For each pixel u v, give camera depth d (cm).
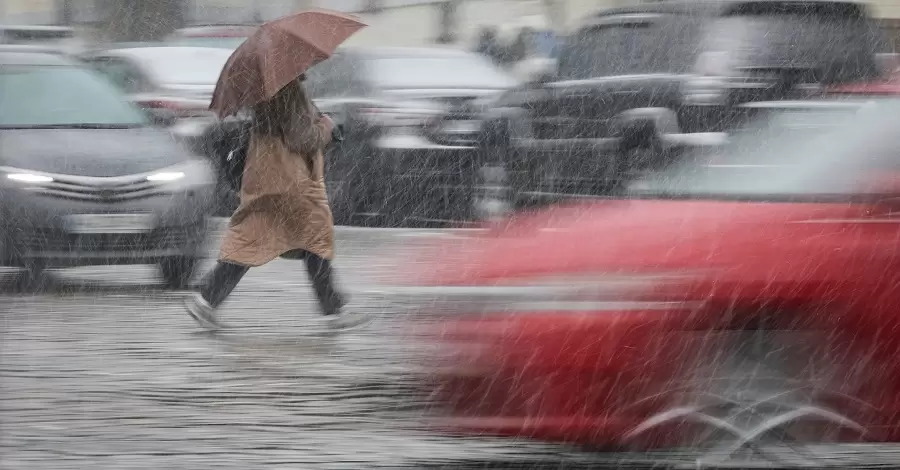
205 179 1675
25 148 1634
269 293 1588
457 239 2033
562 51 1980
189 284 1666
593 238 829
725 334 796
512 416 804
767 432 798
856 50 1791
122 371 1179
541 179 1806
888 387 809
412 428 924
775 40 1764
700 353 793
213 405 1069
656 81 1683
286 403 1068
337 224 2272
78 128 1708
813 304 802
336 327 1334
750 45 1750
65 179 1609
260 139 1350
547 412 796
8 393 1102
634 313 789
